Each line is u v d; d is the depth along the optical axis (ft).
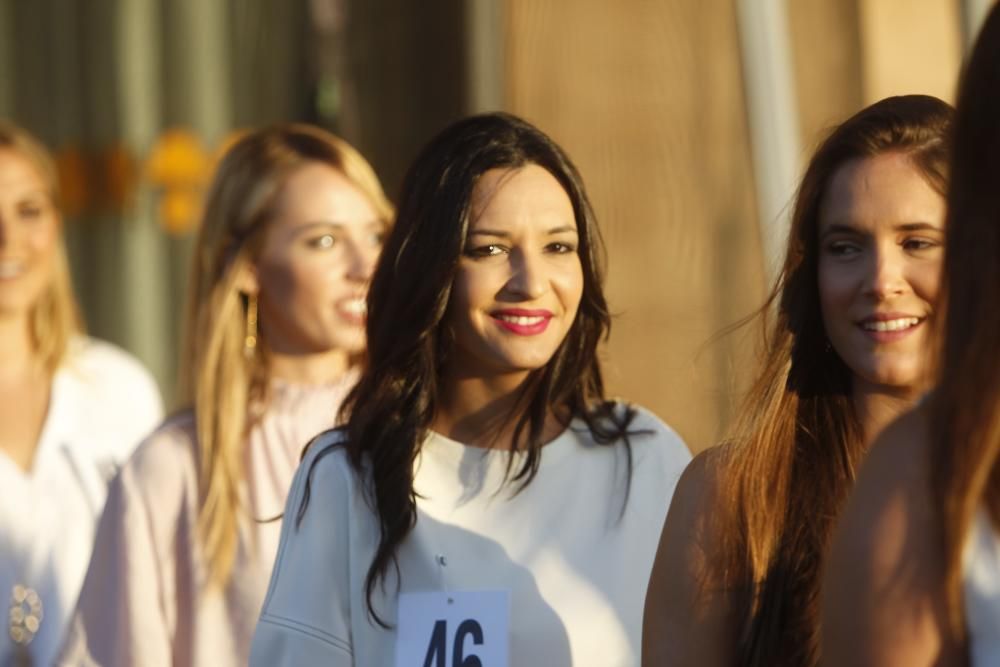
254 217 36.78
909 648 17.25
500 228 26.71
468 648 26.45
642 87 53.72
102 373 44.29
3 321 42.70
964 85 17.26
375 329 27.71
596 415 28.30
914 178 22.79
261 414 36.09
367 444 27.30
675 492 24.29
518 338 26.76
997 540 16.80
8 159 43.24
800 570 23.34
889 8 53.83
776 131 47.67
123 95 61.05
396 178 55.98
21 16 61.52
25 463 42.27
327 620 26.94
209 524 34.53
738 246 53.78
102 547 34.78
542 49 53.52
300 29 58.70
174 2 60.54
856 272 23.06
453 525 27.20
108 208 61.41
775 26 47.83
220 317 36.55
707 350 53.47
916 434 17.66
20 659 40.37
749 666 23.22
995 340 16.83
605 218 53.62
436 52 54.90
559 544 27.22
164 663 34.24
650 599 24.09
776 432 23.72
